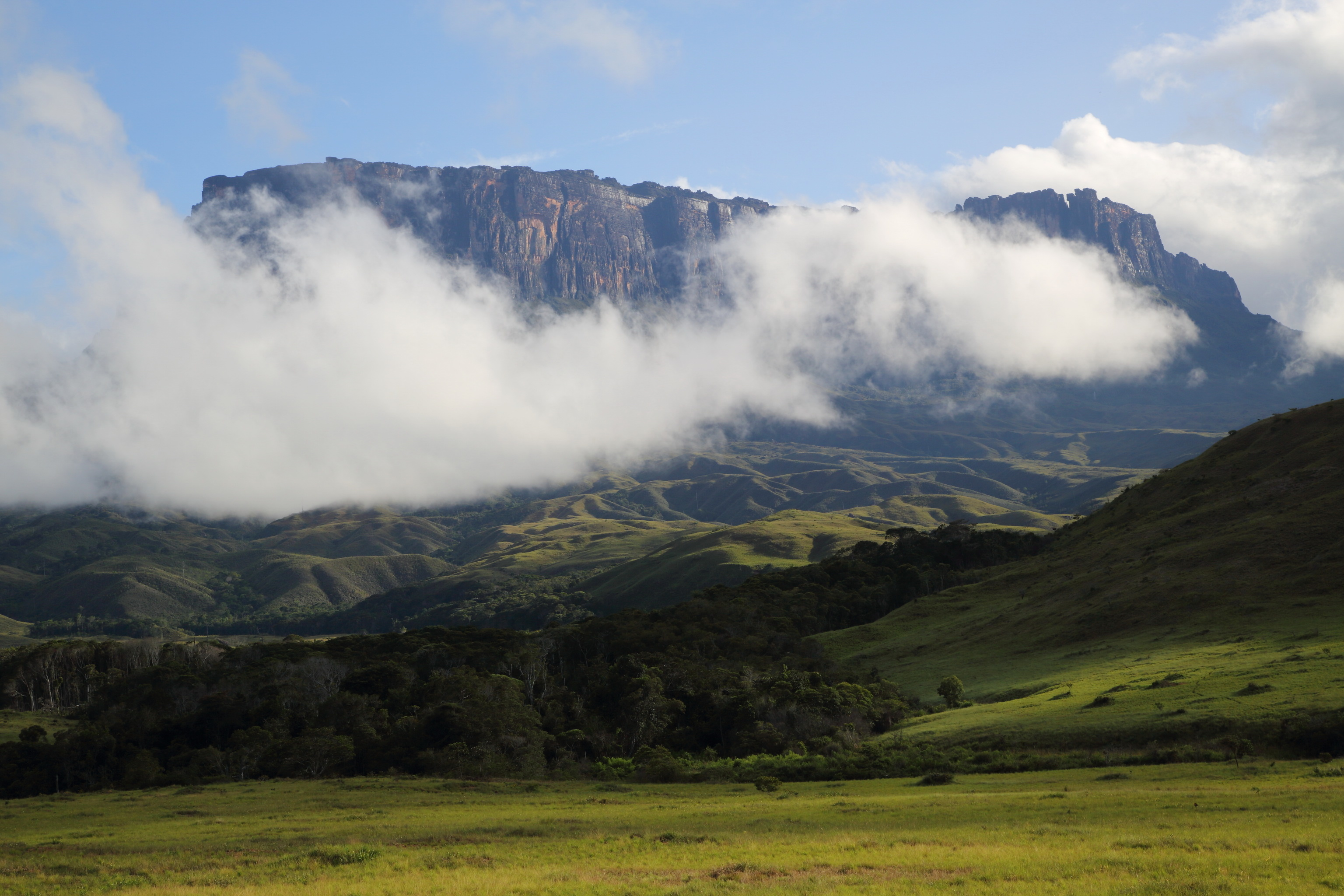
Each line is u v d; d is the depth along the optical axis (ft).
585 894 104.73
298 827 183.21
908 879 105.70
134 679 492.95
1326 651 264.72
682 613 557.33
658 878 112.47
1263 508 454.81
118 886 129.49
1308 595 346.13
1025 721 263.08
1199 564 413.18
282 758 312.71
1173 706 239.09
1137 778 191.93
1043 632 419.54
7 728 457.27
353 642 542.57
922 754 253.24
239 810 220.02
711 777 268.21
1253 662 272.72
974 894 96.58
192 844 167.02
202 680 442.91
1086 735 236.84
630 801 219.61
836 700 338.34
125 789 315.17
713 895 101.04
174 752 374.84
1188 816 139.64
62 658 612.70
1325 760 188.24
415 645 514.68
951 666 419.54
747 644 488.44
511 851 142.61
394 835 166.30
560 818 185.37
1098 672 322.96
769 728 329.11
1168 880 96.89
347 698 386.73
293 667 447.01
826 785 235.40
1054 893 94.94
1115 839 122.21
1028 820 147.74
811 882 106.11
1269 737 206.39
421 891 111.34
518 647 495.00
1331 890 90.89
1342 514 402.11
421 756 307.78
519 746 319.88
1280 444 536.01
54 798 265.75
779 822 164.96
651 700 370.32
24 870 144.66
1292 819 131.44
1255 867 101.19
